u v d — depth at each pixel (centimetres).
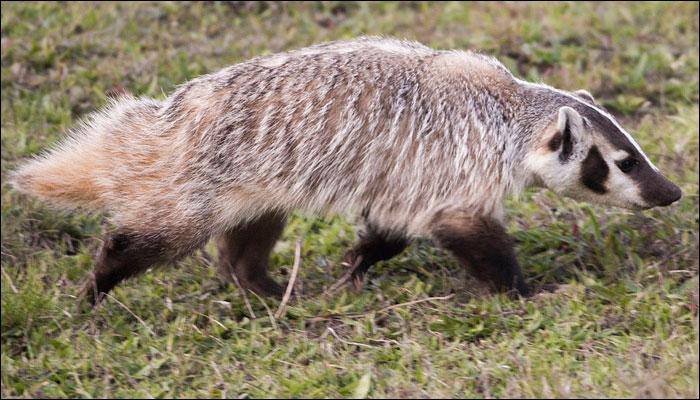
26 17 1598
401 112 999
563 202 1235
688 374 835
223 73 1022
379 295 1032
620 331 946
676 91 1490
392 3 1730
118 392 855
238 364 905
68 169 1029
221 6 1694
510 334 943
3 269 1096
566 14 1689
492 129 1011
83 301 1017
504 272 1018
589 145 1016
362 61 1012
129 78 1466
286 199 1012
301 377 868
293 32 1606
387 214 1025
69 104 1416
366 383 846
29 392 860
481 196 1008
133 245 1009
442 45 1574
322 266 1138
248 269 1091
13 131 1350
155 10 1659
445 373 865
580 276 1054
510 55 1571
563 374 851
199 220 1002
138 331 977
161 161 1002
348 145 996
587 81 1500
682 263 1085
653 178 1027
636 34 1633
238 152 990
